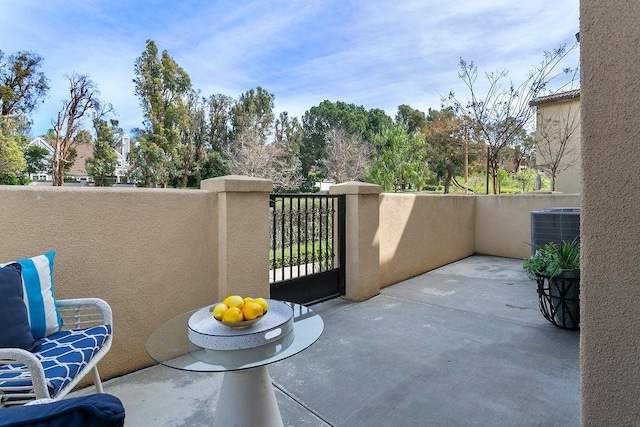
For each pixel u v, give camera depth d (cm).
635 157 81
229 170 2516
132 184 2466
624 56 82
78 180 2480
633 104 81
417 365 258
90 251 233
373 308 387
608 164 85
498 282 496
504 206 681
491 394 219
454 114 1066
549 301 324
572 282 311
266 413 168
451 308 386
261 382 170
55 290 221
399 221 504
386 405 210
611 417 85
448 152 1562
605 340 86
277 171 2400
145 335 257
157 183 2467
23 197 209
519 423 191
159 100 2538
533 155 1089
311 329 182
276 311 189
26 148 2078
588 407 89
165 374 248
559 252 321
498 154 991
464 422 193
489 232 702
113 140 2480
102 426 62
